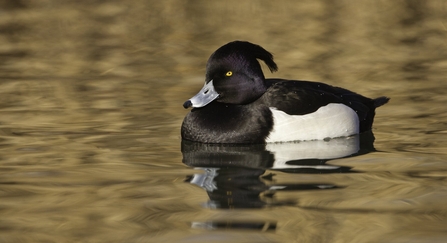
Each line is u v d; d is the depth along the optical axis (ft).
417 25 69.82
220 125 36.63
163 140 37.29
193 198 27.17
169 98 46.98
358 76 52.29
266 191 28.09
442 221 24.23
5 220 24.82
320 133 37.40
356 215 24.94
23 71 54.95
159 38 66.44
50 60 58.65
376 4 78.43
